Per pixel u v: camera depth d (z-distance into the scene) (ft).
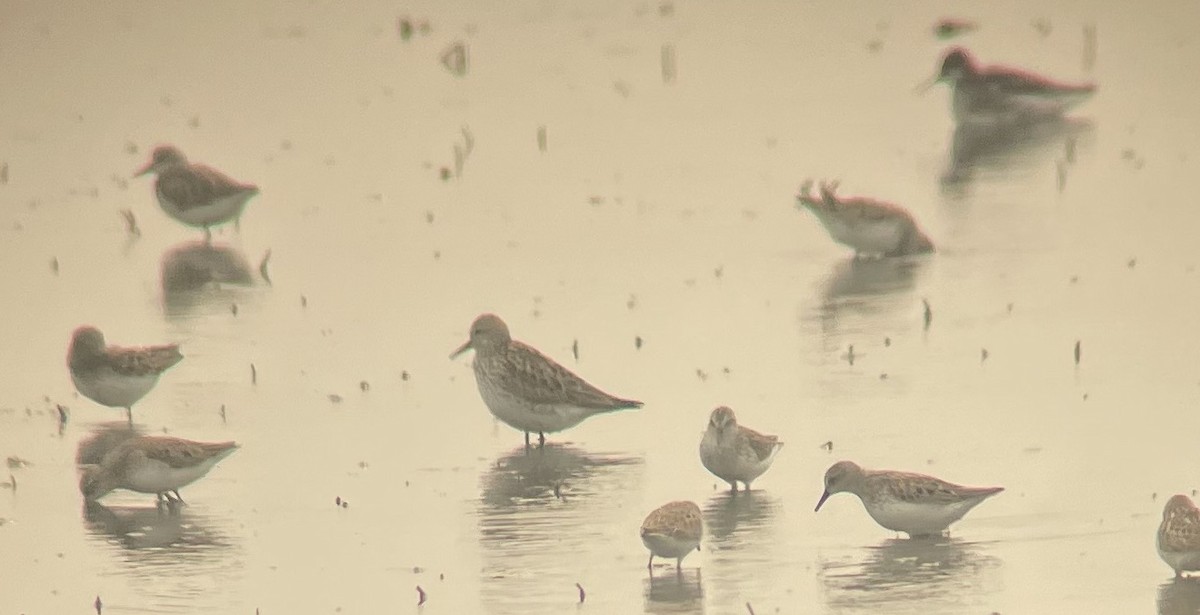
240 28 128.88
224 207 81.51
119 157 97.81
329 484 51.70
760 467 49.52
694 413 56.95
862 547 45.60
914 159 92.99
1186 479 49.70
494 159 94.99
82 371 57.21
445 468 52.80
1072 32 120.47
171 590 44.14
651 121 102.37
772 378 60.08
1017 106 99.76
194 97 110.22
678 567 44.19
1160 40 116.88
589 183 89.66
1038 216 81.10
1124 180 86.69
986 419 55.16
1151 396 56.95
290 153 97.30
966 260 74.69
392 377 61.98
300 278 75.20
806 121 101.76
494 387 54.19
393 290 72.84
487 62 117.70
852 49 120.06
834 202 74.95
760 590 42.57
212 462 50.55
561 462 53.06
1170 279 70.64
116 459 49.85
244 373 62.75
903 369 60.64
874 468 51.01
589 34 125.59
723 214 83.61
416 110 106.11
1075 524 46.70
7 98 110.63
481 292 72.08
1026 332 64.49
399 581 44.09
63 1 134.10
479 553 45.75
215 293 73.26
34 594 44.19
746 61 117.08
